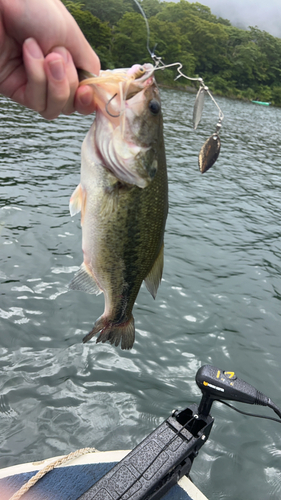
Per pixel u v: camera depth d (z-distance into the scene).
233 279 2.56
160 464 0.76
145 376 1.65
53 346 1.72
